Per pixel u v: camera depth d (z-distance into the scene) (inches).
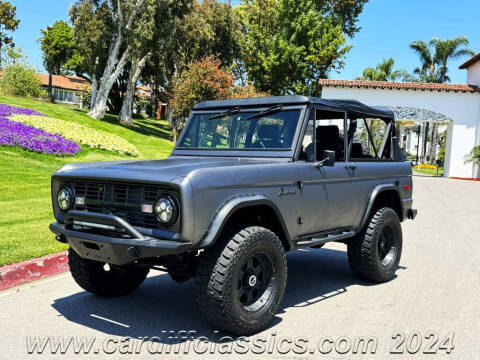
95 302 191.2
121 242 141.1
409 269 255.4
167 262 161.2
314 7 1759.4
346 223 205.3
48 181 487.5
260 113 192.4
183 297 200.1
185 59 1603.1
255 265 160.9
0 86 1460.4
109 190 155.3
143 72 1631.4
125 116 1366.9
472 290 216.4
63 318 172.6
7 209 349.1
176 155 211.2
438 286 222.2
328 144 204.1
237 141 196.4
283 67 1641.2
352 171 206.2
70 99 2920.8
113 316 175.3
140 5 1203.9
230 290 145.9
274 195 164.7
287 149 179.3
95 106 1291.8
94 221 150.1
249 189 156.9
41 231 285.6
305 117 183.3
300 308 186.9
